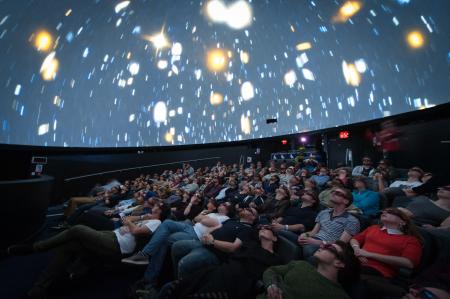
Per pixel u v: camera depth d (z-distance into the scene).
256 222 2.46
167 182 7.65
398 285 1.27
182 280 1.45
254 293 1.39
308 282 1.23
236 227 1.99
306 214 2.40
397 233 1.50
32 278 2.24
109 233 2.16
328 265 1.26
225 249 1.82
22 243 3.04
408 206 2.09
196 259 1.77
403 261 1.34
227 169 8.27
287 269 1.40
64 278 2.13
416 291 0.96
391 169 3.96
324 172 4.35
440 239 1.36
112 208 4.31
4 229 2.72
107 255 2.08
